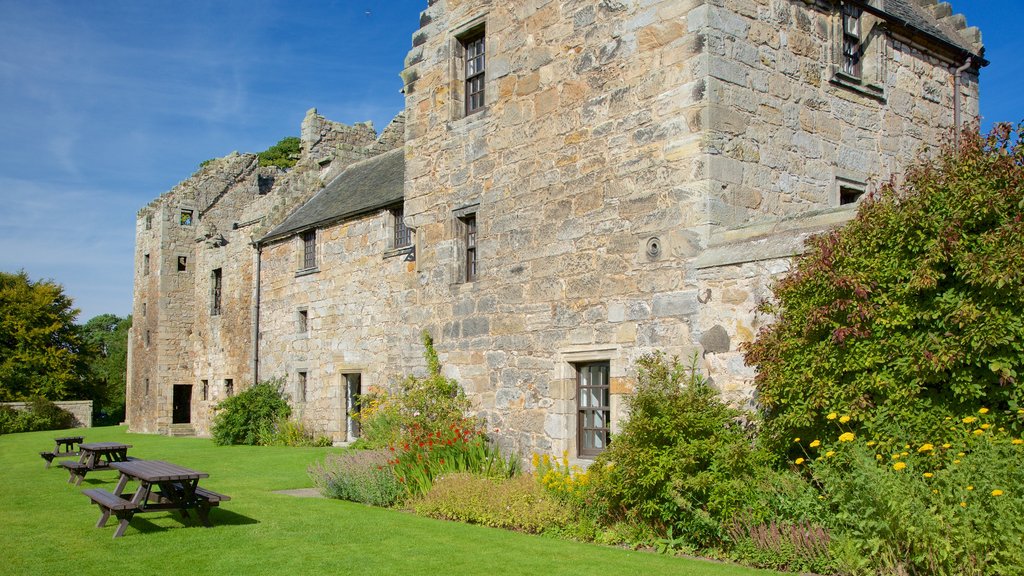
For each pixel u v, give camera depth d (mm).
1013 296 7168
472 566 7859
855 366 8016
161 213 34281
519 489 10617
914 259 7867
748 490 8297
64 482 14289
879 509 6816
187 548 8672
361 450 15109
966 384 7430
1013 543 6148
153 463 11055
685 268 10609
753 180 11023
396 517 10781
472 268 14406
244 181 36375
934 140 13914
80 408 40969
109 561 8078
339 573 7625
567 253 12328
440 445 12578
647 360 9773
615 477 9297
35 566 7855
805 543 7504
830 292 8344
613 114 11797
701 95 10695
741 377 9781
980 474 6617
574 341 12086
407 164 15641
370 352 22094
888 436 7645
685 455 8586
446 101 14828
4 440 27531
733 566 7754
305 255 25719
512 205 13352
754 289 9789
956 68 14562
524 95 13266
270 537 9281
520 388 12945
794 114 11711
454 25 14742
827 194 12008
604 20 12047
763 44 11430
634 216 11367
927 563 6582
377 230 22141
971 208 7504
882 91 13070
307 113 30078
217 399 30500
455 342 14320
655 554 8453
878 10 12977
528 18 13289
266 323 27109
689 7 10961
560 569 7707
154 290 34594
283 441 23688
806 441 8641
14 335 45281
